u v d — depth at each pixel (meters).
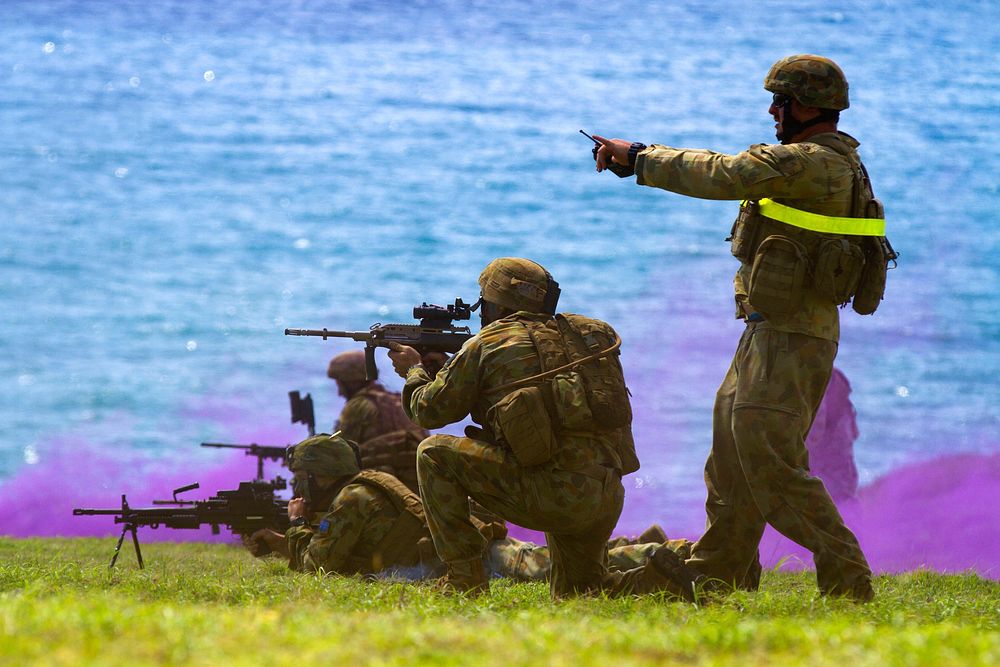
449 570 21.75
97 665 12.12
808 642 14.12
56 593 20.52
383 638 14.10
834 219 20.42
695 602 19.94
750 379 20.69
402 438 29.89
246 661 12.59
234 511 30.42
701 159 20.36
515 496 20.91
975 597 23.45
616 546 26.73
